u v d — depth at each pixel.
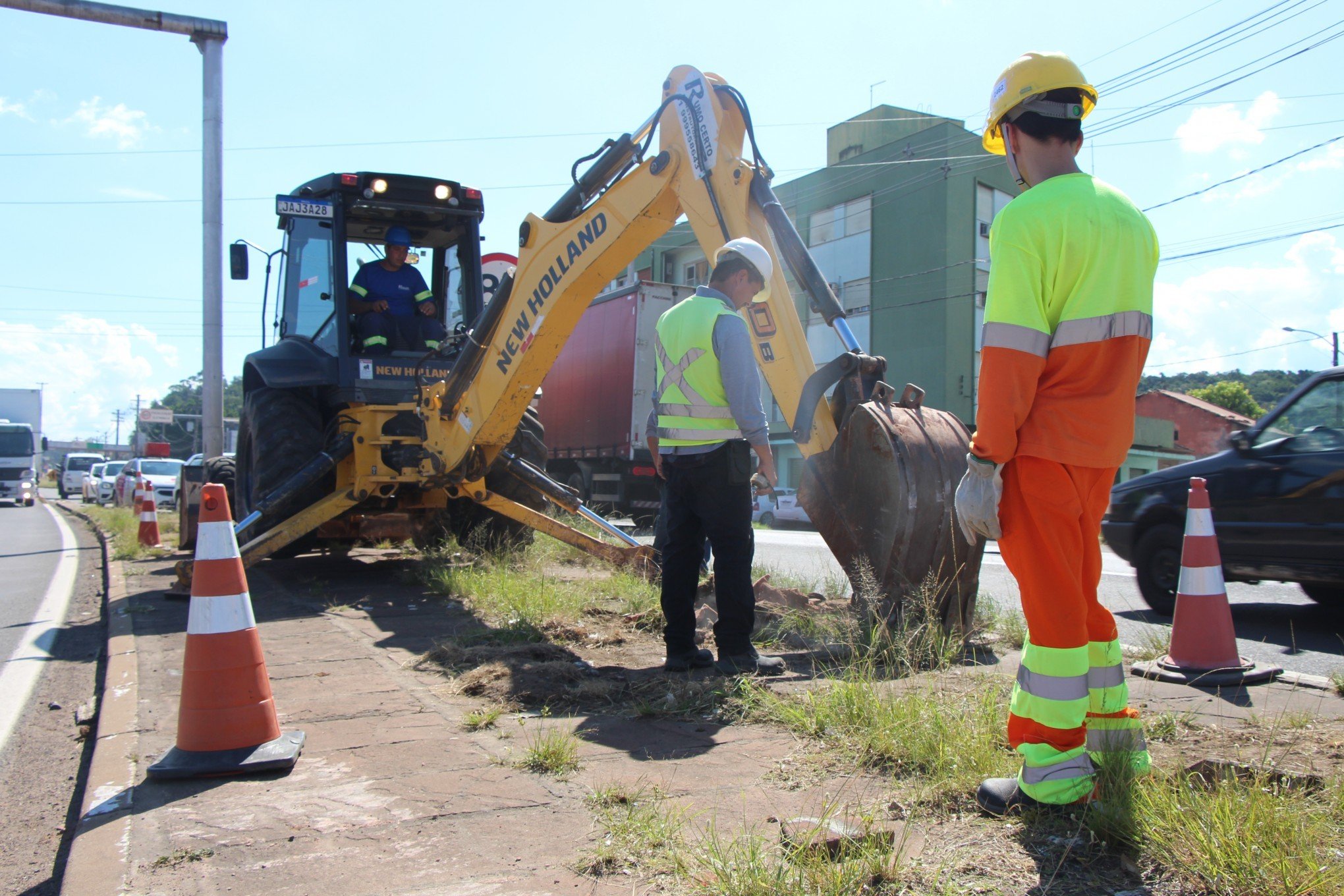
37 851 2.77
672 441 4.09
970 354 28.30
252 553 6.64
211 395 11.22
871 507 4.36
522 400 6.09
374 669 4.31
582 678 3.99
